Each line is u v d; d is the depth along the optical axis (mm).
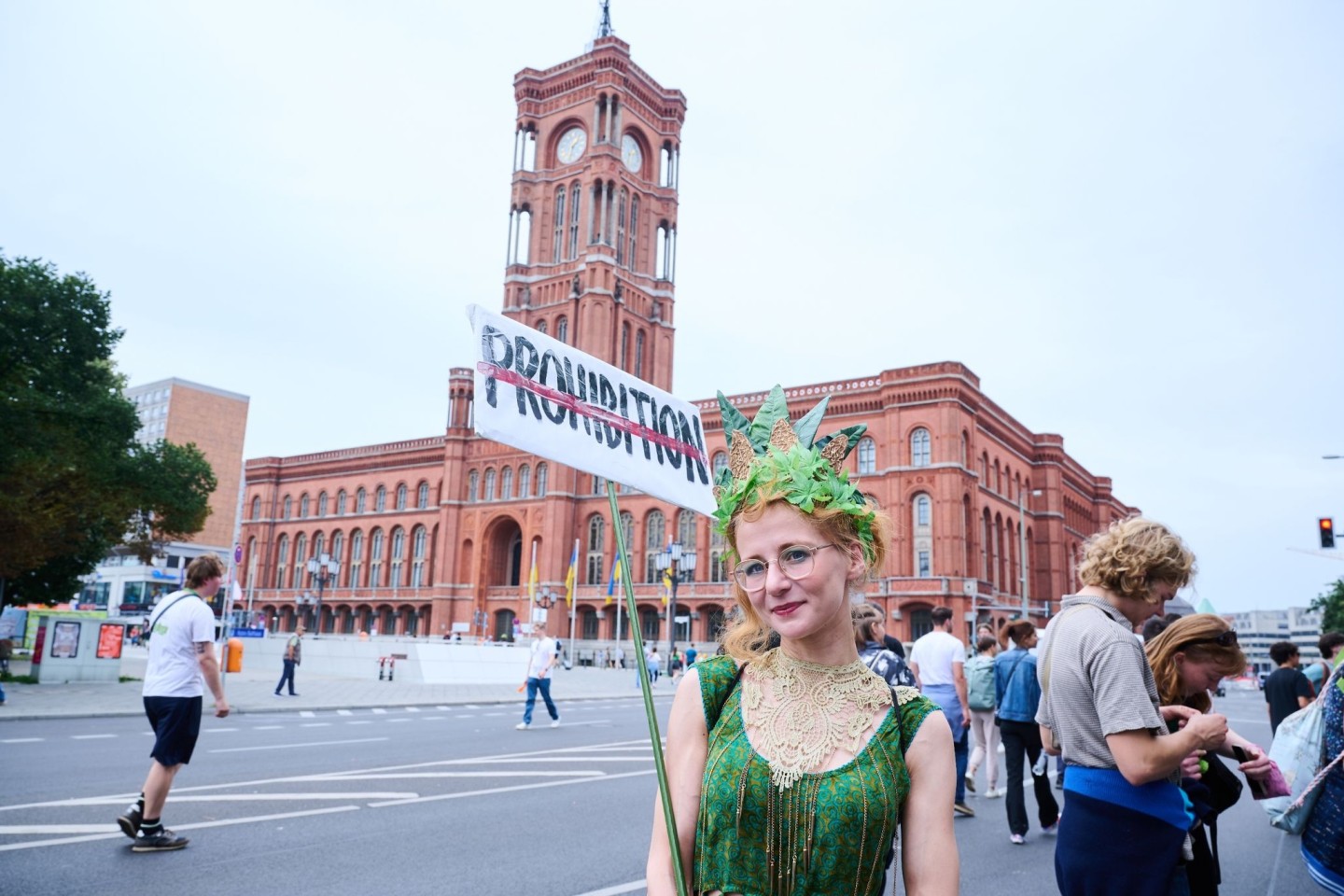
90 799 8383
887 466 54219
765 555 1860
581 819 8172
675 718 1984
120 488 29297
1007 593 58906
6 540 25969
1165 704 3549
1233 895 6344
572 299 66250
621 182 69062
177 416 121375
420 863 6477
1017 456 63750
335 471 82688
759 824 1749
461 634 67000
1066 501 69125
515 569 72188
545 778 10445
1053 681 3338
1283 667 9820
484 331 2604
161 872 5988
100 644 24875
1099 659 3135
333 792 9195
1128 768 2953
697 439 3100
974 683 10492
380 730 15922
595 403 2814
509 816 8242
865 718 1823
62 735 13531
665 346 70000
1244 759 3520
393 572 76500
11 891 5453
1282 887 6590
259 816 7902
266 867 6223
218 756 11797
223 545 122812
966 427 54312
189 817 7773
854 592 2094
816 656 1894
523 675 35719
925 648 9727
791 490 1837
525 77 72688
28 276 28578
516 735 15617
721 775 1805
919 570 51906
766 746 1803
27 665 30406
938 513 51531
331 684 29094
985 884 6461
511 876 6188
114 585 106750
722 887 1748
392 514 77250
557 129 72125
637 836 7473
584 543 65625
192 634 6648
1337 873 3611
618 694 29641
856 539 1893
